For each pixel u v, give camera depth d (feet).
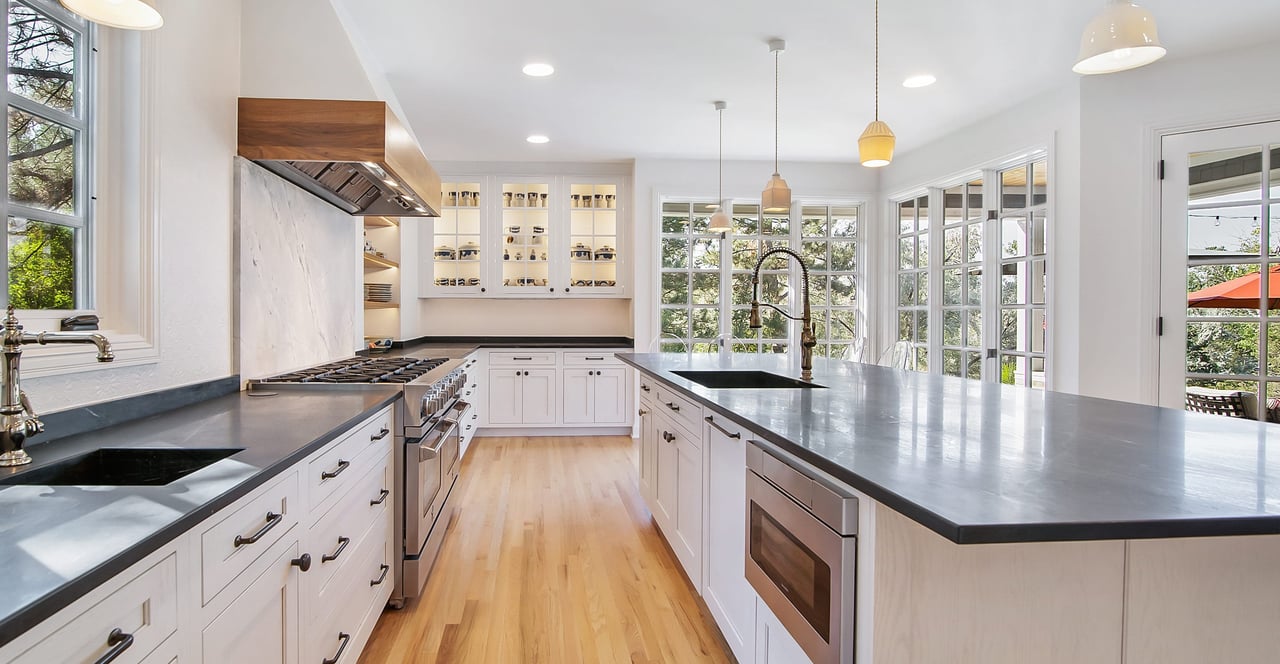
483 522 10.94
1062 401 6.48
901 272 18.26
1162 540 3.60
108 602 2.57
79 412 5.02
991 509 2.96
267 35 7.81
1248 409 10.70
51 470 4.09
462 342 19.44
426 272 18.39
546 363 17.93
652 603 7.93
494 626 7.33
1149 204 11.28
